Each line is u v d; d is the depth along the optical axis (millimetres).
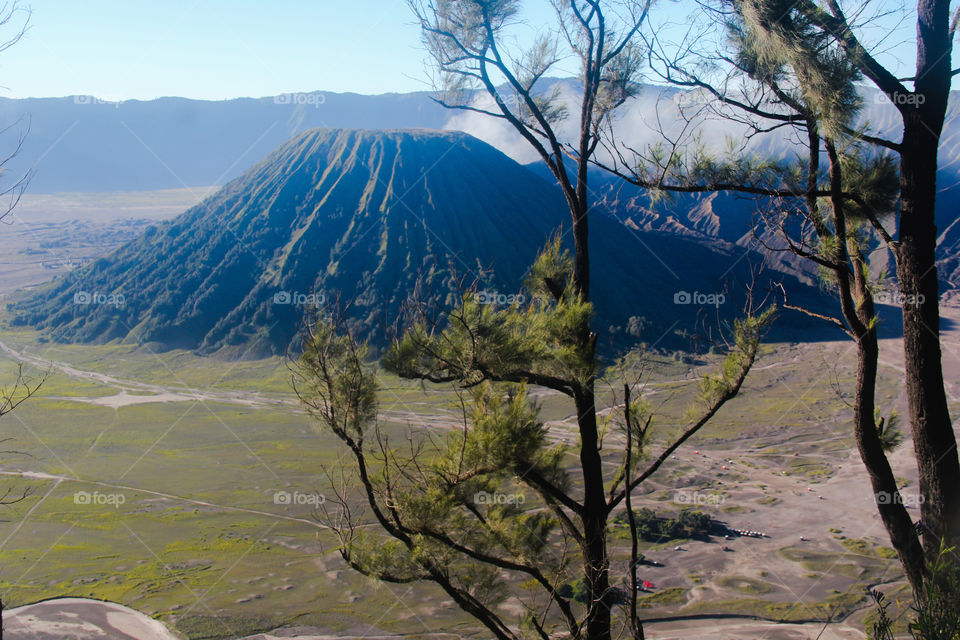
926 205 6844
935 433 6887
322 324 7090
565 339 7406
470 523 7668
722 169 7316
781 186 7438
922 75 6691
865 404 7613
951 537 6691
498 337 7051
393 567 7191
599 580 7551
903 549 7461
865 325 7504
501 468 7375
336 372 7020
